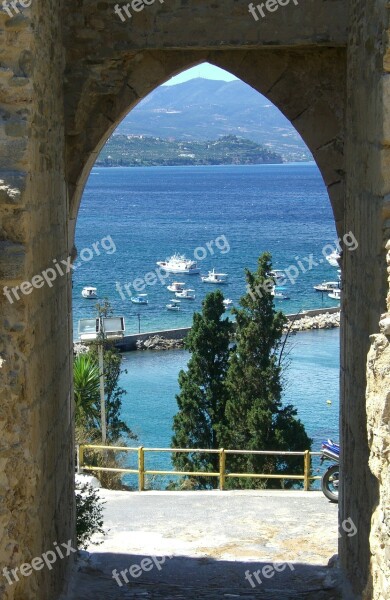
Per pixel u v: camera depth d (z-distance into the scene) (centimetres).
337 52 864
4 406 564
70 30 852
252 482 1922
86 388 1856
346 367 822
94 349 2186
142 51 872
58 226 789
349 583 792
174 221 9681
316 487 2130
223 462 1293
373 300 641
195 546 1010
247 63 881
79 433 1697
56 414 762
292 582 875
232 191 18088
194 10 849
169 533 1065
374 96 632
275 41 844
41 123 675
